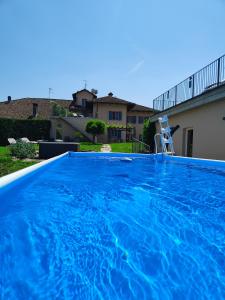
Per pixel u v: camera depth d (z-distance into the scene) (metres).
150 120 17.98
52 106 37.72
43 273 2.10
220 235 2.98
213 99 9.34
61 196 4.87
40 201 4.48
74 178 6.98
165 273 2.12
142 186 5.95
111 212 3.86
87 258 2.39
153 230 3.13
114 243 2.72
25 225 3.27
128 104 36.62
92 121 29.69
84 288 1.93
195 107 11.34
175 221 3.46
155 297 1.83
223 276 2.10
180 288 1.93
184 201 4.55
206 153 10.73
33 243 2.70
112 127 32.84
